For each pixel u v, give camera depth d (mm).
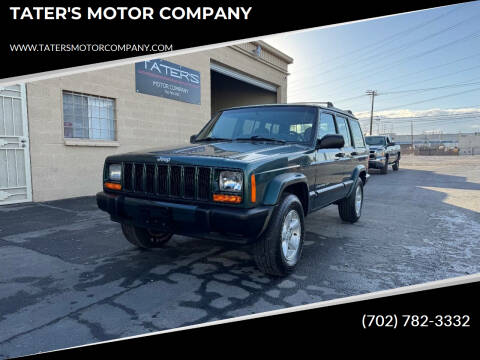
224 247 4461
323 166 4367
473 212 7047
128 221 3578
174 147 3832
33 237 4750
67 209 6551
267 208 3111
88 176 8016
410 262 3988
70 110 7766
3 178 6652
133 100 9031
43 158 7188
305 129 4316
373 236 5133
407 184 12242
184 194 3211
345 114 5602
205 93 11656
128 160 3547
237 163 3039
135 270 3633
